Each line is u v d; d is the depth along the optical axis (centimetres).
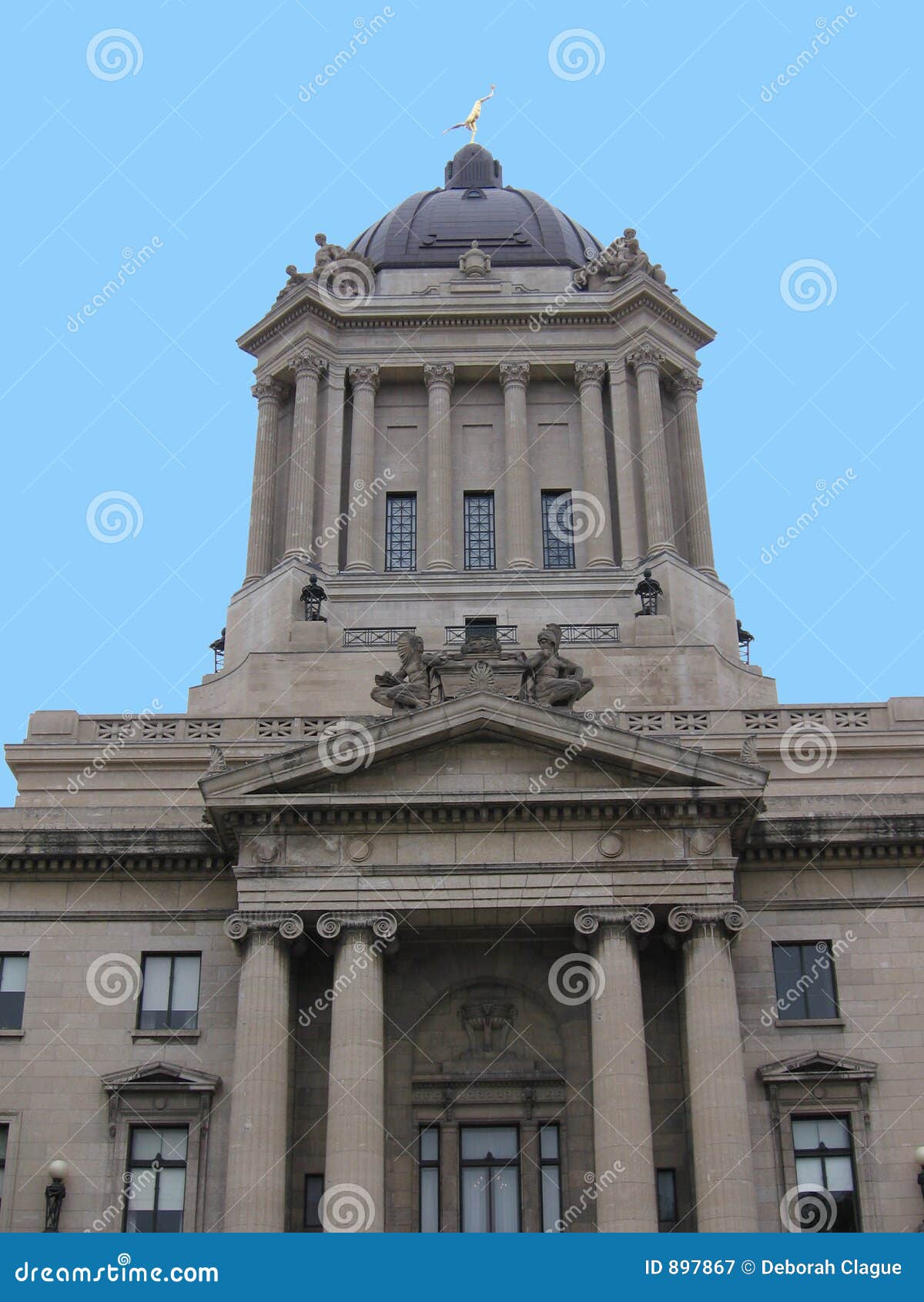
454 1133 4953
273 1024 4772
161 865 5200
